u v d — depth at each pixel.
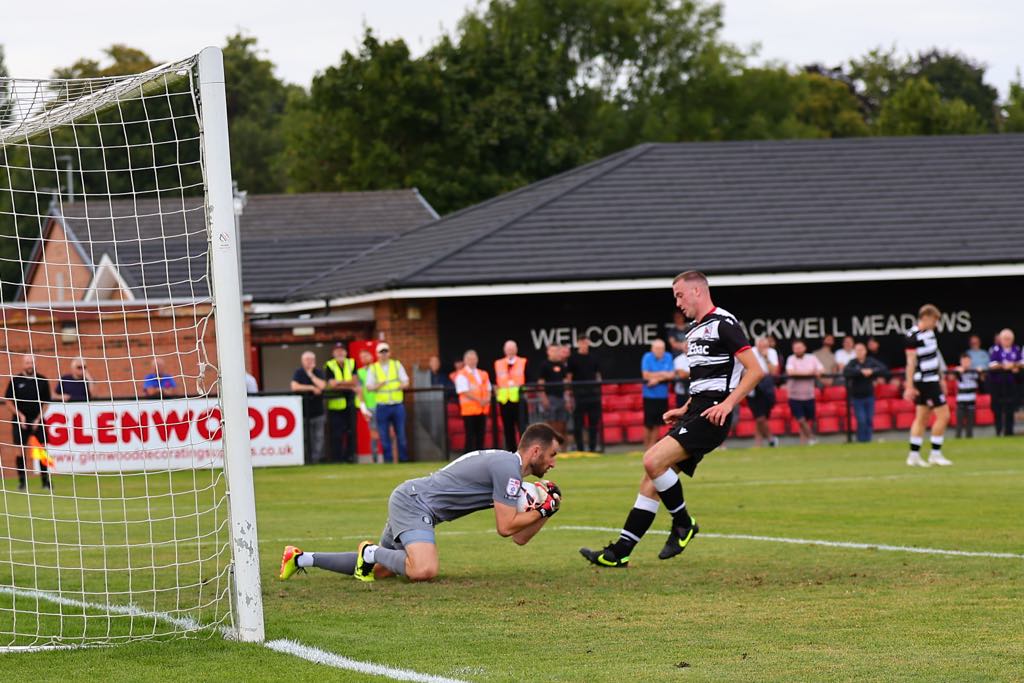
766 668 13.43
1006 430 57.75
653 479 20.73
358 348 68.25
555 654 14.34
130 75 16.67
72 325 55.06
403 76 119.06
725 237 68.81
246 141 163.38
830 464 43.81
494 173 118.81
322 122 124.06
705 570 20.62
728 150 78.00
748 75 143.62
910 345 41.72
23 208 67.31
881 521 26.92
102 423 46.78
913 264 66.44
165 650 14.93
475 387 52.91
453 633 15.66
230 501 15.43
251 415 51.31
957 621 15.87
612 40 141.88
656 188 73.38
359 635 15.61
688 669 13.46
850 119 159.75
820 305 68.81
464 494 19.61
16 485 44.78
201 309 56.12
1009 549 22.34
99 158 104.50
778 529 26.00
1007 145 79.44
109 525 30.98
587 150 123.12
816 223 70.38
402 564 19.41
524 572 20.81
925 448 50.50
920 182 74.94
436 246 71.00
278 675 13.42
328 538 26.61
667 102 141.88
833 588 18.55
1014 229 70.19
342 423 52.25
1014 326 70.00
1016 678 12.80
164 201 89.25
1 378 54.09
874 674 13.05
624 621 16.33
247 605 15.38
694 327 21.11
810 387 55.56
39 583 20.92
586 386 53.91
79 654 14.83
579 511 31.05
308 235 92.50
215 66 15.63
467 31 138.12
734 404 20.55
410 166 119.81
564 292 66.62
